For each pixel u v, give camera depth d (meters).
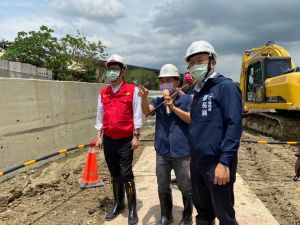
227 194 3.31
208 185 3.37
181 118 4.24
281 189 6.47
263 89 13.95
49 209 5.48
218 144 3.27
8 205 5.67
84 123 11.48
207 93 3.33
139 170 7.54
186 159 4.33
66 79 18.06
